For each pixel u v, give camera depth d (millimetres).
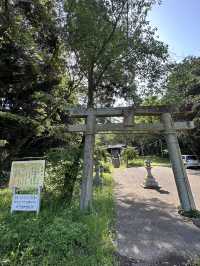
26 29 9961
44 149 12453
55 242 4781
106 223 6352
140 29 8711
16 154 11945
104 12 8422
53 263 4312
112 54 8648
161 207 8711
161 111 8531
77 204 8070
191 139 25859
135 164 31453
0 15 9070
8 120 11305
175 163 8125
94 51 8656
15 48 10156
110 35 8484
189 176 17625
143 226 6602
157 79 8766
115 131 8562
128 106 8766
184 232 6133
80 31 8539
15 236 4961
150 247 5230
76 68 10273
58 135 9547
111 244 5207
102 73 9125
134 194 11336
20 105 11398
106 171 20750
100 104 10375
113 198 10047
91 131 8508
